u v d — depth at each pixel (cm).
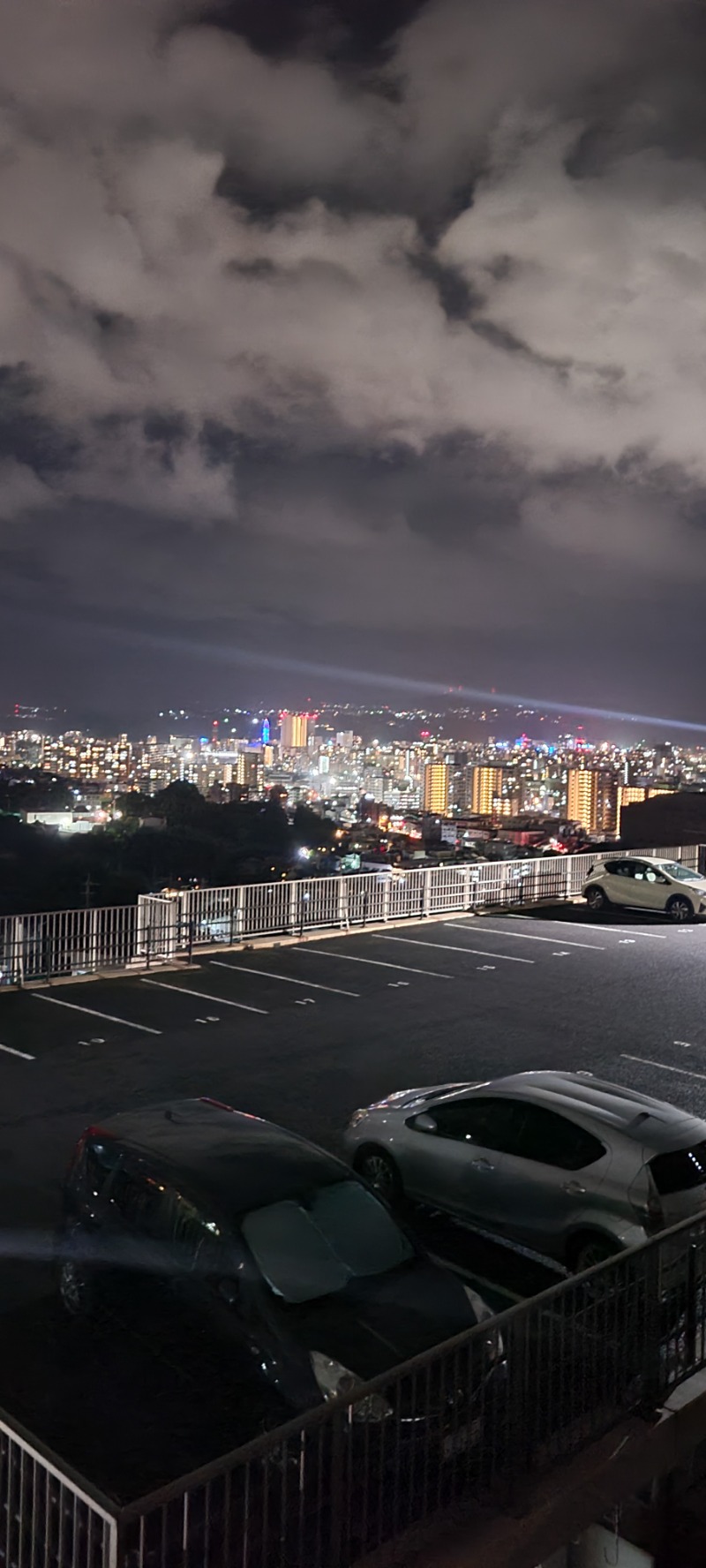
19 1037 1582
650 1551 574
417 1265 686
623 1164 845
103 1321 726
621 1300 625
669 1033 1670
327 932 2475
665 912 2848
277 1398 605
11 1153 1107
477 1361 550
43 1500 418
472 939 2466
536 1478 561
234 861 5222
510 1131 920
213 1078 1392
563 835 6378
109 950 2073
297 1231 682
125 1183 745
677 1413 633
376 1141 1003
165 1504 390
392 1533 496
